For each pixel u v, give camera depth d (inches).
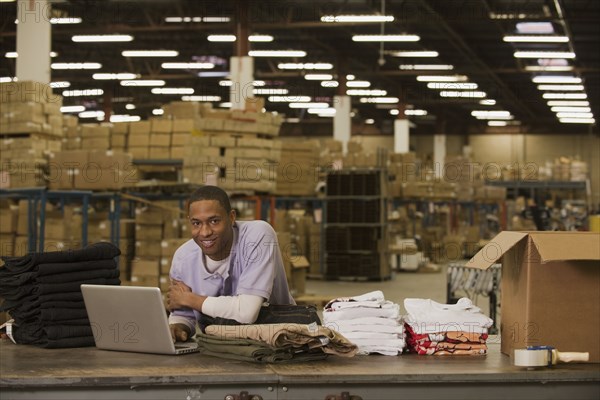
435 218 939.3
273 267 139.1
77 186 406.6
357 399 115.0
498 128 1519.4
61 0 588.7
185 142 455.8
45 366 119.6
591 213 1027.9
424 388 116.5
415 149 1595.7
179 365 120.3
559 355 123.8
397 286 577.9
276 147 464.4
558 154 1493.6
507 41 858.8
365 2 769.6
